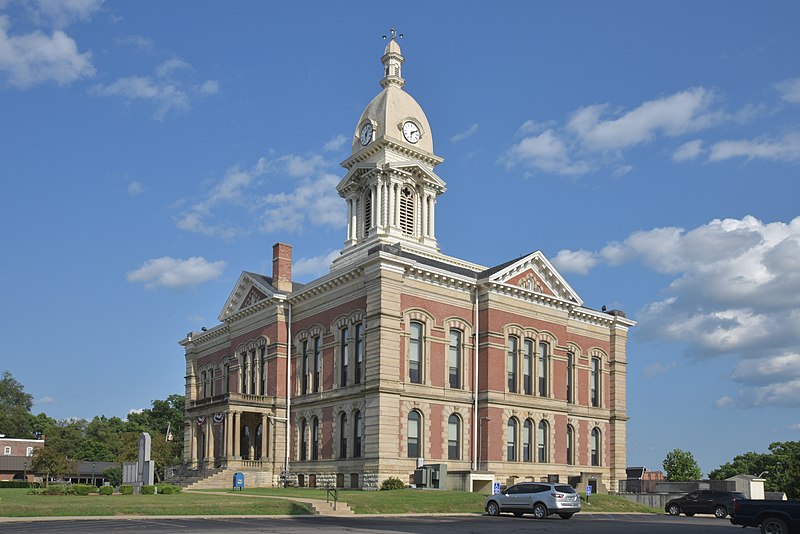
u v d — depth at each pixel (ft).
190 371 260.21
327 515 126.31
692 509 164.55
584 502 167.12
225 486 193.98
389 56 256.32
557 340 208.54
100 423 489.67
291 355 209.56
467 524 112.37
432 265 195.52
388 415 173.37
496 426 188.44
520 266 200.75
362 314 184.44
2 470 377.09
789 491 294.66
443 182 246.88
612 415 225.15
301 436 202.28
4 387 494.18
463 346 191.11
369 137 248.11
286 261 227.61
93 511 112.06
